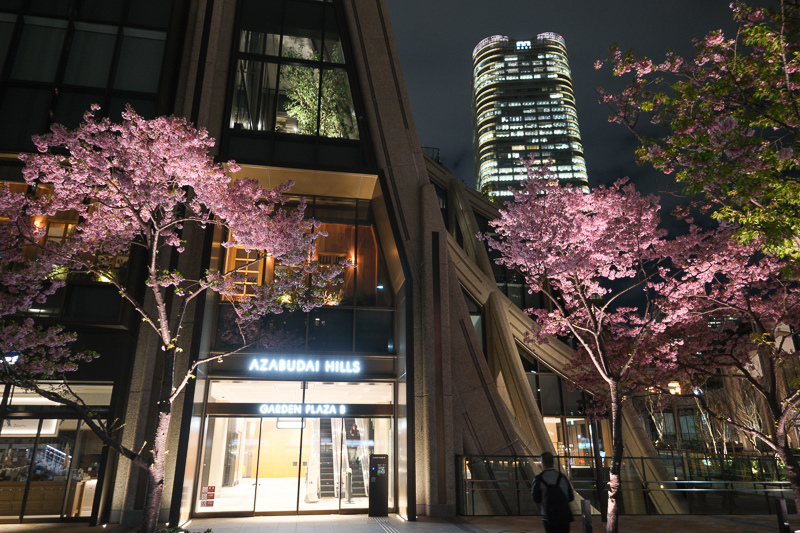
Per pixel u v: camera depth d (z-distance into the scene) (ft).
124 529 42.57
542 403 82.33
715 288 48.06
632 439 77.77
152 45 58.18
